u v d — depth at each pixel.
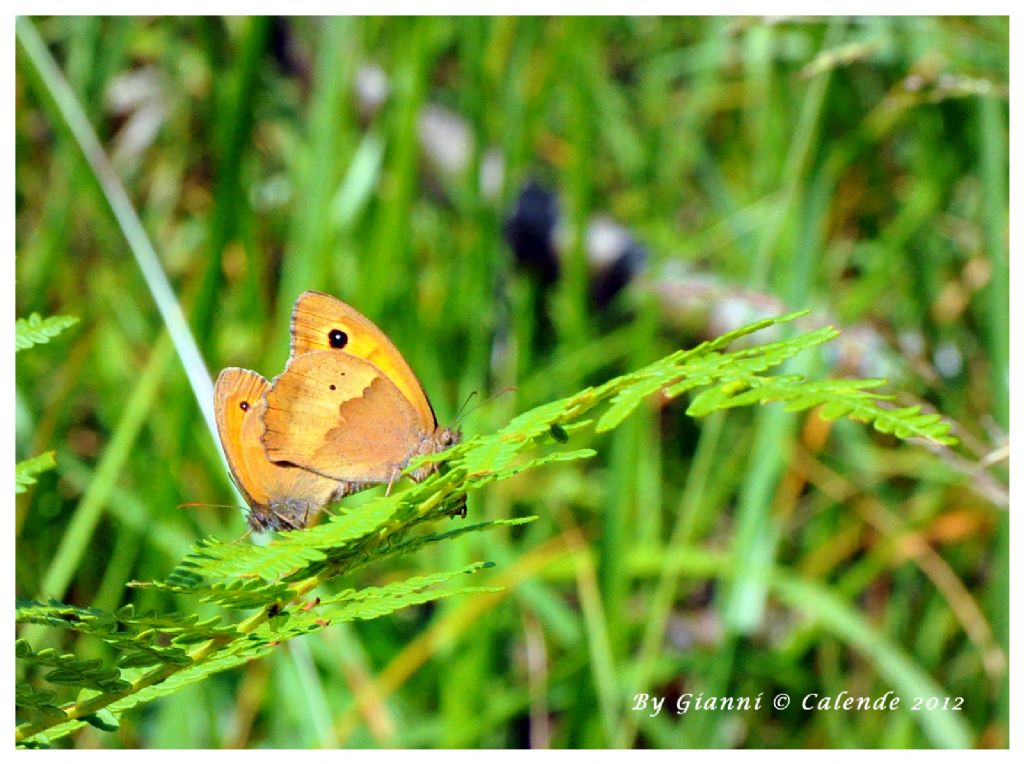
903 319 1.04
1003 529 0.92
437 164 1.10
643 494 0.96
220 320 1.01
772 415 0.94
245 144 0.96
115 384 0.98
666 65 1.15
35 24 1.07
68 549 0.92
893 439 0.99
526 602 0.95
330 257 0.96
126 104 1.16
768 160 1.05
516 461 0.97
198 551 0.78
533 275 1.10
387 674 0.93
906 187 1.10
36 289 0.97
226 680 0.96
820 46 1.01
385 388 0.84
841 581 0.98
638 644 0.97
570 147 0.98
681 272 1.07
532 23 0.98
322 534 0.78
